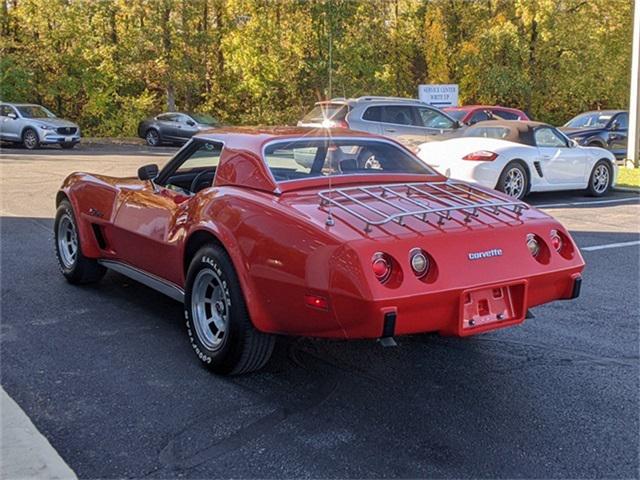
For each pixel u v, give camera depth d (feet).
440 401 12.44
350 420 11.59
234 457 10.30
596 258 24.45
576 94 101.04
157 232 15.24
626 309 18.25
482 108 62.34
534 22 94.73
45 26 90.07
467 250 11.66
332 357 14.61
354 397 12.55
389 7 96.48
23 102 92.17
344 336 11.32
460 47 97.19
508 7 96.22
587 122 64.90
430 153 36.55
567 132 61.93
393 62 97.96
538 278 12.34
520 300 12.18
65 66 92.53
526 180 36.58
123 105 95.91
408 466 10.12
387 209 12.42
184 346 15.02
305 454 10.41
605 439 11.05
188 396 12.44
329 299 11.01
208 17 98.12
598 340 15.81
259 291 12.19
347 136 15.46
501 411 12.03
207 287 13.76
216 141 15.37
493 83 95.30
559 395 12.73
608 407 12.24
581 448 10.73
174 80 91.97
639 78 51.85
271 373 13.65
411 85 98.99
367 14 90.58
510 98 100.27
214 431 11.11
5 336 15.46
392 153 15.90
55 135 73.26
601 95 102.68
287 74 88.89
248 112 100.22
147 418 11.53
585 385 13.23
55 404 12.01
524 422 11.61
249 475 9.80
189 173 16.96
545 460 10.35
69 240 19.98
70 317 16.90
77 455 10.29
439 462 10.25
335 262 10.94
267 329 12.41
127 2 88.79
